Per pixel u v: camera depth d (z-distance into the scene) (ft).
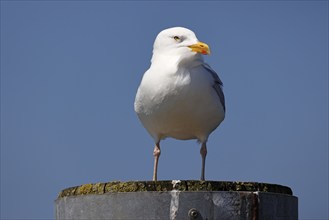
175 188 21.67
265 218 22.00
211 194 21.42
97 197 22.27
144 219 21.45
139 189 21.88
